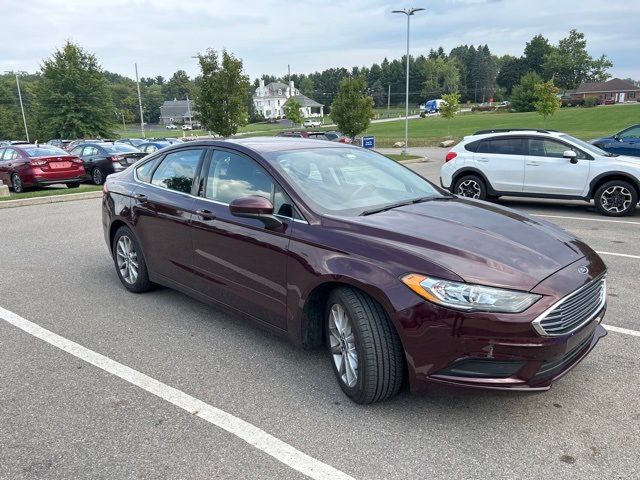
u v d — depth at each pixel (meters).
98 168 17.86
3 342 4.37
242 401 3.42
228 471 2.74
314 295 3.50
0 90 82.12
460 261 2.99
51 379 3.74
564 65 125.31
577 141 10.59
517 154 10.88
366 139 26.88
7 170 15.98
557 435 3.00
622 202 9.95
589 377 3.65
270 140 4.66
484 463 2.77
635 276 5.97
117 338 4.43
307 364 3.93
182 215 4.53
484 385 2.86
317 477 2.68
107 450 2.92
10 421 3.21
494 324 2.79
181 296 5.47
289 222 3.66
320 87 167.00
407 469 2.73
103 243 8.02
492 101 132.88
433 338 2.90
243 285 4.02
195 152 4.73
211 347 4.23
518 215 3.98
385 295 3.02
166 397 3.48
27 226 9.63
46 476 2.71
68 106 49.44
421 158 26.03
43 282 6.02
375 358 3.12
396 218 3.58
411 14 29.22
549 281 2.95
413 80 153.88
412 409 3.29
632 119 52.12
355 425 3.12
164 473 2.73
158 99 135.12
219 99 25.58
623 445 2.90
